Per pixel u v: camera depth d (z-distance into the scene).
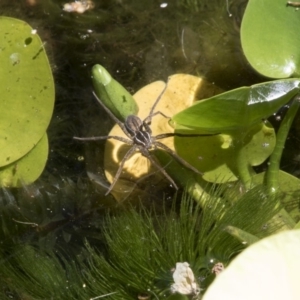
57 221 0.32
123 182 0.33
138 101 0.34
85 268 0.30
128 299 0.29
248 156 0.31
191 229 0.28
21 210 0.32
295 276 0.18
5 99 0.32
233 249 0.29
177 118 0.29
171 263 0.28
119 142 0.34
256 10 0.30
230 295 0.17
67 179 0.34
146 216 0.30
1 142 0.32
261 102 0.27
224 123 0.29
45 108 0.32
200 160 0.31
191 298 0.26
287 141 0.34
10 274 0.30
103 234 0.32
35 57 0.31
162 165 0.32
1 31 0.32
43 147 0.33
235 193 0.31
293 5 0.30
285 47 0.31
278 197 0.30
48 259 0.30
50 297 0.29
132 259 0.28
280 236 0.18
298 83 0.27
